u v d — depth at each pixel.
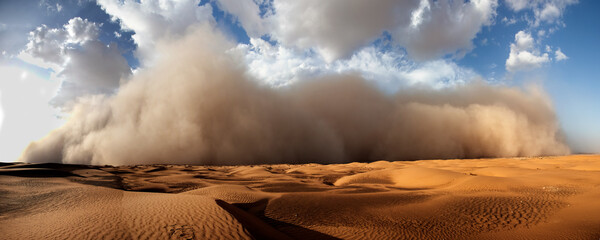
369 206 13.74
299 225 11.21
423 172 27.28
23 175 25.02
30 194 12.56
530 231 9.38
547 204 12.29
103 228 7.38
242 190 17.95
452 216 11.59
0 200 11.39
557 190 15.31
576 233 8.70
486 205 12.60
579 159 57.12
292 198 15.20
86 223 7.83
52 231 7.29
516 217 10.91
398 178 28.66
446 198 14.19
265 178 34.75
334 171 50.53
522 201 12.95
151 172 44.56
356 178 30.41
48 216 8.99
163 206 9.52
